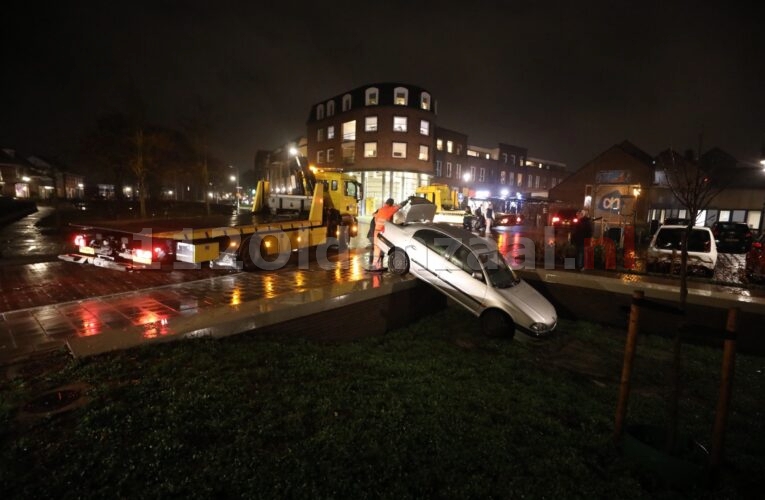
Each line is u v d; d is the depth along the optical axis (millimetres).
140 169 21453
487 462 3387
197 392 3760
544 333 7066
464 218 25188
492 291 7484
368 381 4719
